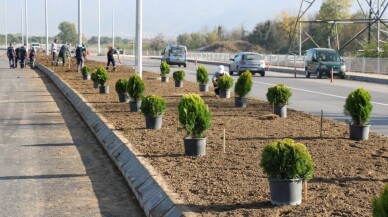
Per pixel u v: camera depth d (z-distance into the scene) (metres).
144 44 132.00
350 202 7.34
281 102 16.36
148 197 8.26
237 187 8.23
